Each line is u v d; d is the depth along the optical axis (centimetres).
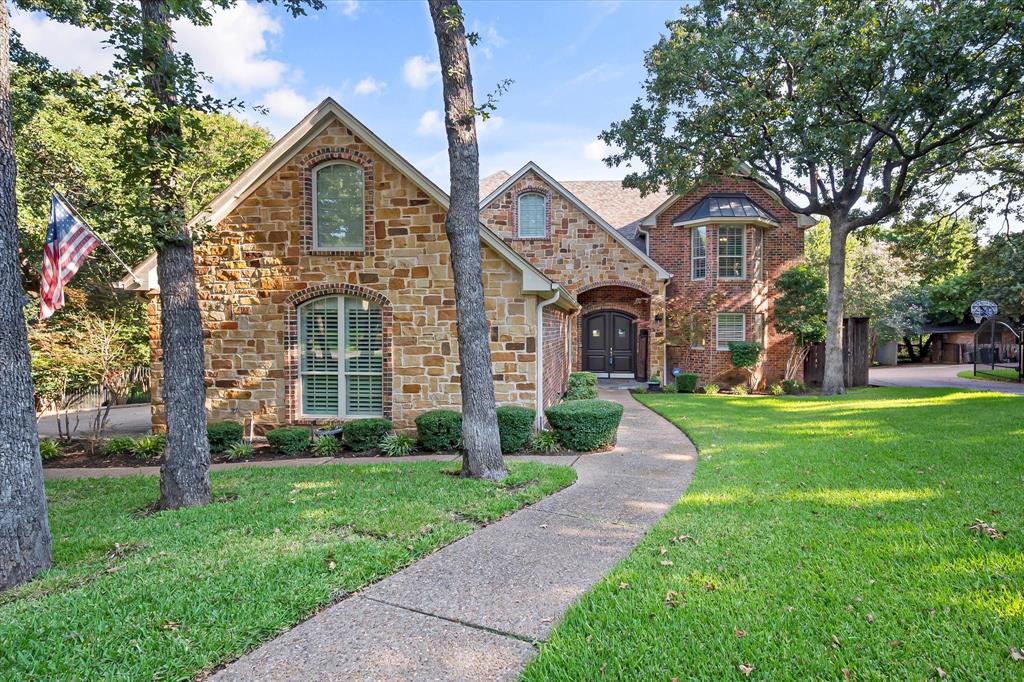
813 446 828
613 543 467
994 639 292
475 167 705
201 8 654
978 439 802
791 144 1492
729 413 1234
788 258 1941
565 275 1784
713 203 1889
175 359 619
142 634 316
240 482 709
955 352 3366
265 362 1010
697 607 338
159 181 629
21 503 416
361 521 516
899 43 1080
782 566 394
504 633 322
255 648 307
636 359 2069
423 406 987
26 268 1180
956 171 1648
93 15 580
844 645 291
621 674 274
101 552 465
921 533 443
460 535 484
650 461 794
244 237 1007
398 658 296
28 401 430
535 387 962
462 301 698
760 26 1440
